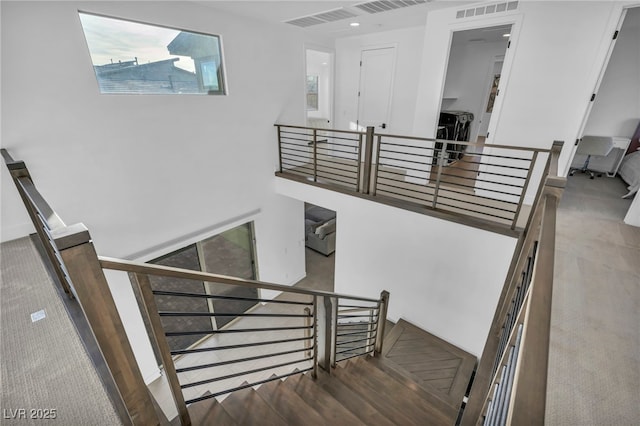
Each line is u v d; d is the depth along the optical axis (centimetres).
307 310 261
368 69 535
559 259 224
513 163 362
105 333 91
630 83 465
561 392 126
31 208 184
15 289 209
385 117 540
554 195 141
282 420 155
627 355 142
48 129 261
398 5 355
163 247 368
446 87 705
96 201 302
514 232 293
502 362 114
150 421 111
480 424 122
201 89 375
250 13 379
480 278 334
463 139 623
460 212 340
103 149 297
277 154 493
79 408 134
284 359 421
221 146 407
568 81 308
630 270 209
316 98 967
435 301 380
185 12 331
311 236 714
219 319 483
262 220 500
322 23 430
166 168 353
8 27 227
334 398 192
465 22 356
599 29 283
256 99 435
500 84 348
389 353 369
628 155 475
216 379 141
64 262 77
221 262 462
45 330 177
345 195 418
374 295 442
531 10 311
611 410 118
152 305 102
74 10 256
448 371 343
